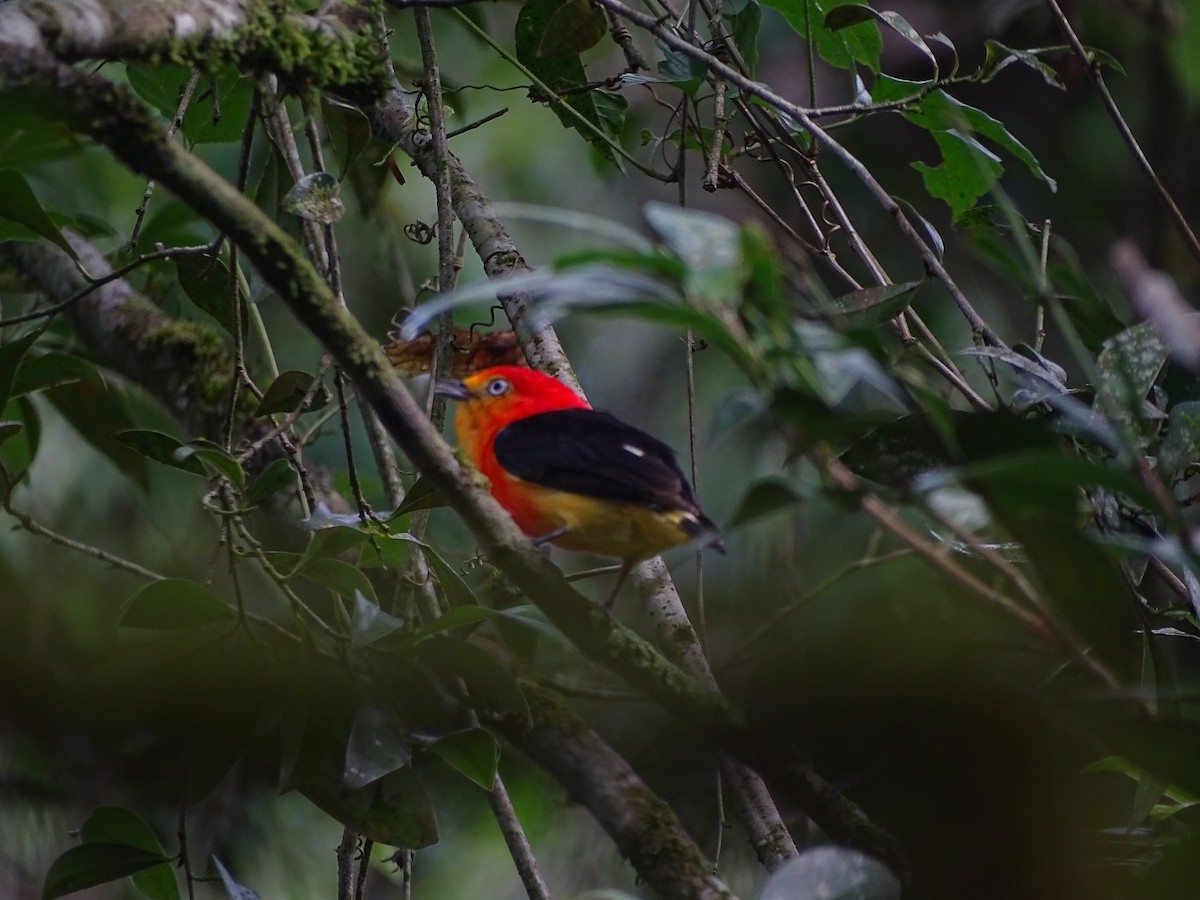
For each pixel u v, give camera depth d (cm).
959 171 812
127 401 1070
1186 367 697
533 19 920
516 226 1434
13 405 916
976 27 1320
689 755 909
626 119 1131
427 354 931
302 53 613
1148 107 1190
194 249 725
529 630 739
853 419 458
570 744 646
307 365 1185
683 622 776
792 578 976
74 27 502
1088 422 557
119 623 631
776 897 568
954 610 807
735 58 840
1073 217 1270
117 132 490
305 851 1062
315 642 672
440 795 1060
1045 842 589
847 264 1242
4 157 670
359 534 634
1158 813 662
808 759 636
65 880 670
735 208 1320
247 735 664
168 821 991
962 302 714
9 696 863
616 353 1408
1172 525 456
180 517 1101
